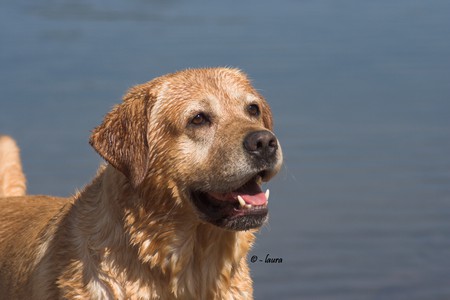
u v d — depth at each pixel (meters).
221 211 7.24
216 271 7.54
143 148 7.30
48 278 7.47
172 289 7.41
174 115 7.30
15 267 7.86
